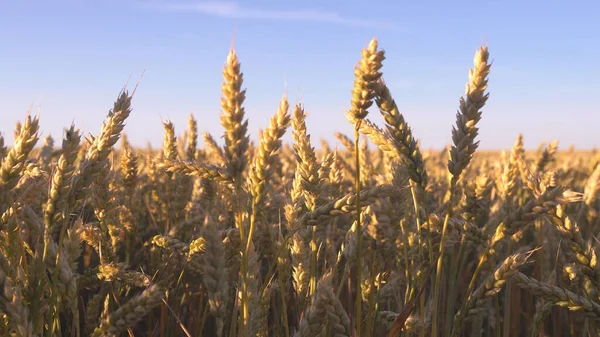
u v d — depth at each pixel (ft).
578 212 14.03
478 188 9.75
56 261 7.38
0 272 6.35
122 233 13.73
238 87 6.83
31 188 8.58
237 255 10.31
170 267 11.90
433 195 18.03
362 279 10.09
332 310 6.69
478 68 8.27
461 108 8.38
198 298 14.05
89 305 9.75
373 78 7.68
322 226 11.89
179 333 12.87
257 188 7.18
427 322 9.98
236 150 6.93
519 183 17.03
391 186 7.83
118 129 7.26
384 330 11.14
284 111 7.30
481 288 8.84
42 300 7.13
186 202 15.39
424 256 9.76
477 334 13.04
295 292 11.82
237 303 8.20
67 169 7.08
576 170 28.14
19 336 6.17
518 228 8.46
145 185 18.70
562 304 8.63
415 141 8.55
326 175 12.26
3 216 7.28
